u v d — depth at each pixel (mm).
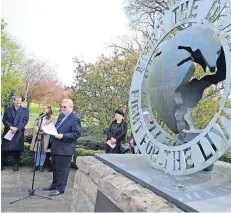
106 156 2881
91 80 8297
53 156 4547
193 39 2223
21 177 5559
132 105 2693
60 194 4508
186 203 1556
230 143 1789
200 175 2250
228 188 1890
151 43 2719
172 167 2117
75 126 4246
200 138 1970
